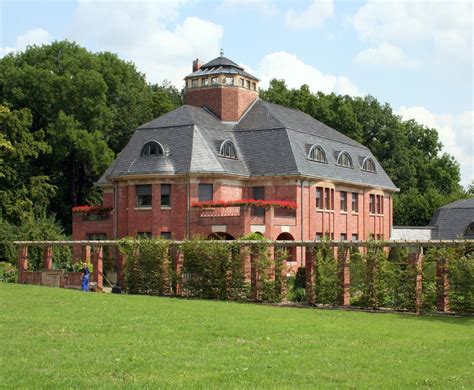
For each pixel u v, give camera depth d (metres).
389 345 17.02
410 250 27.16
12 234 53.31
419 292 26.52
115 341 16.12
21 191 59.62
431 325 22.11
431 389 12.19
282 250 30.59
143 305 24.86
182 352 14.91
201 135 47.16
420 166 83.31
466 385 12.61
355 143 59.84
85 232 52.28
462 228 63.94
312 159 49.84
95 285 35.47
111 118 66.12
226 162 47.34
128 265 34.38
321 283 28.83
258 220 43.16
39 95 62.47
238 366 13.55
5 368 12.94
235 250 31.23
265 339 17.12
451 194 76.88
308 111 75.31
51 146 62.53
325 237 29.39
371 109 81.56
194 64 58.00
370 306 27.73
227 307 25.47
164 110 76.06
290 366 13.72
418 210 74.19
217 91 52.72
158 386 11.73
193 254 32.25
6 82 62.31
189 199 45.16
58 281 37.28
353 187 55.38
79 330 17.81
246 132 50.50
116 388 11.54
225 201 43.41
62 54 66.62
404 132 84.12
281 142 48.69
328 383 12.37
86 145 61.62
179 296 32.34
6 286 32.56
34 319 19.73
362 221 56.72
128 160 47.69
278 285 30.27
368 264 27.86
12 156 58.00
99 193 70.56
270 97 77.00
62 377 12.30
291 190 47.22
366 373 13.37
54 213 62.91
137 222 46.34
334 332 18.98
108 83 67.94
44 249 40.00
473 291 25.45
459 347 17.12
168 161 45.97
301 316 23.25
